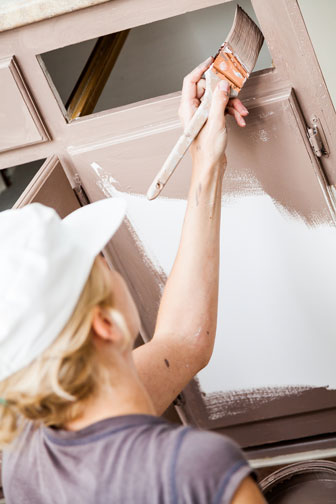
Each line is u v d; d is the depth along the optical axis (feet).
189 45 7.04
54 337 2.21
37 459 2.46
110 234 2.53
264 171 4.50
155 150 4.51
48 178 4.43
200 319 3.49
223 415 5.59
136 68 7.23
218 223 3.81
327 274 4.88
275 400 5.45
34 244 2.24
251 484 2.22
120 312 2.44
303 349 5.19
